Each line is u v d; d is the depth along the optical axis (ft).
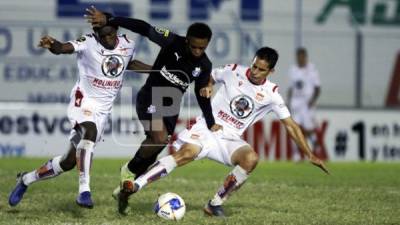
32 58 165.07
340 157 170.19
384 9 182.39
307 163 155.84
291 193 97.91
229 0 175.01
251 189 100.89
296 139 80.02
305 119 167.63
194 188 100.99
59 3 168.04
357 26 180.24
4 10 166.20
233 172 78.48
